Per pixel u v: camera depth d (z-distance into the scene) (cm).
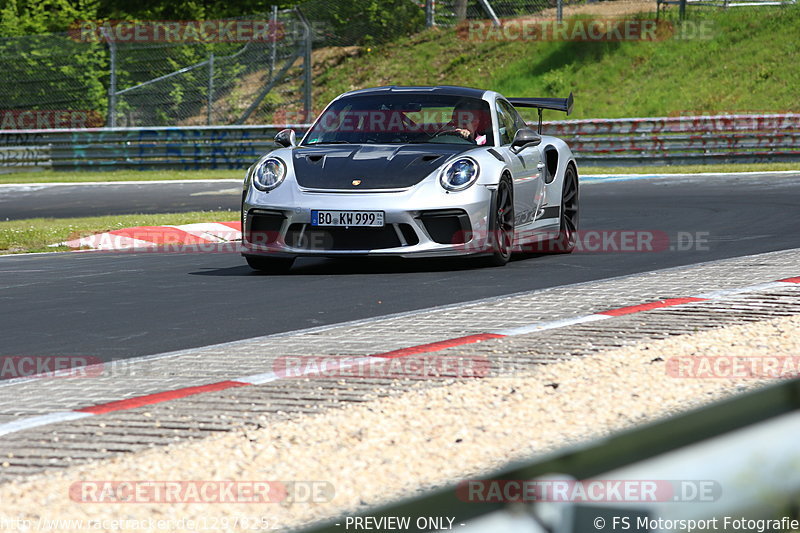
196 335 1809
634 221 3878
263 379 1405
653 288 2188
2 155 8294
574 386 1289
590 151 7575
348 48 11306
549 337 1656
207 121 10069
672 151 7388
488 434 1073
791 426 396
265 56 10169
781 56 9231
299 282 2453
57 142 8338
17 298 2284
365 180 2522
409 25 11444
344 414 1179
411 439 1061
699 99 9019
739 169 6575
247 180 2634
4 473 975
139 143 8306
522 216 2772
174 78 10169
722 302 1969
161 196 6038
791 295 2030
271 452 1024
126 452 1048
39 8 11288
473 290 2264
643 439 359
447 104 2873
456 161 2566
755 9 10012
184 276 2631
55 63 10250
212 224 3997
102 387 1400
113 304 2177
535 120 9444
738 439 376
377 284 2381
